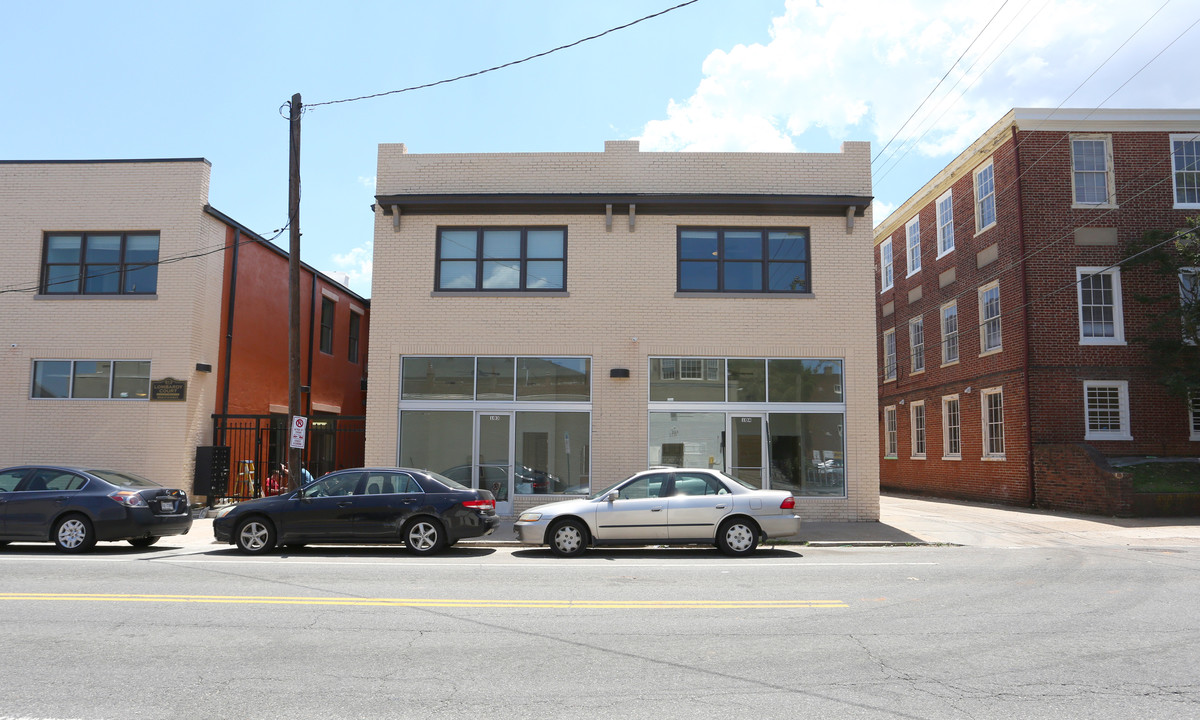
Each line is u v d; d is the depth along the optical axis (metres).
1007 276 22.11
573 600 8.59
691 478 12.80
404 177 18.38
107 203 19.14
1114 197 21.28
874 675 5.80
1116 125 21.42
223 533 12.80
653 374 17.77
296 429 15.76
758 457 17.52
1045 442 20.77
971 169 24.36
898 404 30.42
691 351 17.73
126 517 12.80
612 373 17.55
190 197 19.05
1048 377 20.91
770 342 17.69
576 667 6.02
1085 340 20.95
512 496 17.56
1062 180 21.38
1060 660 6.19
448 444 17.78
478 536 12.80
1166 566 11.15
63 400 18.64
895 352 30.89
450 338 17.92
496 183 18.27
